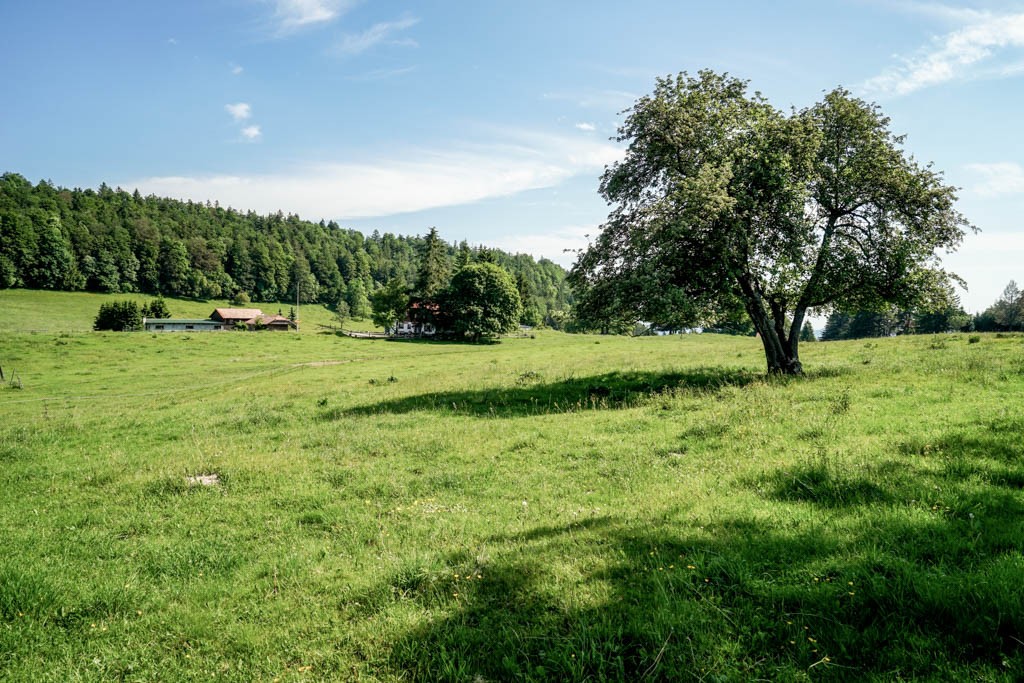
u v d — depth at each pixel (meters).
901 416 11.54
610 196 25.36
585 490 9.43
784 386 18.03
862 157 22.70
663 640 4.49
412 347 81.19
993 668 3.76
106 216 197.00
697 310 20.47
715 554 6.03
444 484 10.42
